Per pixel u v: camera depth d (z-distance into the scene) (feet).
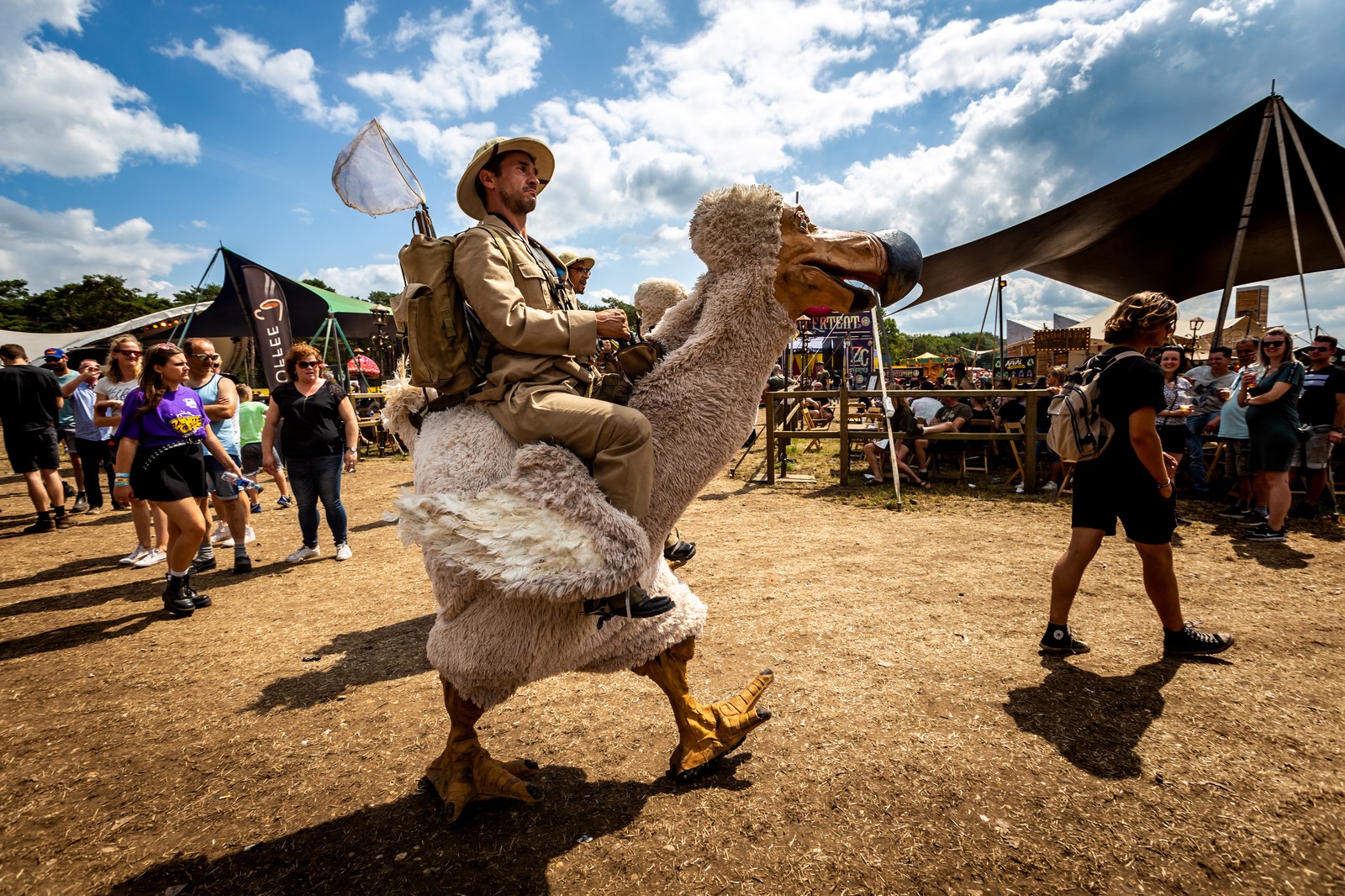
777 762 8.70
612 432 6.11
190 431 15.20
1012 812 7.49
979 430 33.68
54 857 7.41
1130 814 7.40
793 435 30.86
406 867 7.06
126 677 12.23
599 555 5.75
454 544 5.75
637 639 7.66
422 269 6.62
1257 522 20.43
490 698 7.31
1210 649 11.14
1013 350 64.90
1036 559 17.70
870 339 47.01
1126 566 16.58
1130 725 9.23
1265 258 39.93
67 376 28.35
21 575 19.56
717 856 7.01
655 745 9.25
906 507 25.04
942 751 8.75
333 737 9.82
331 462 20.04
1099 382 10.82
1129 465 10.75
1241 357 21.77
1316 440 20.90
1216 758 8.38
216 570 19.58
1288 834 7.02
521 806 8.01
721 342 6.93
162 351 14.88
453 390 6.73
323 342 65.92
